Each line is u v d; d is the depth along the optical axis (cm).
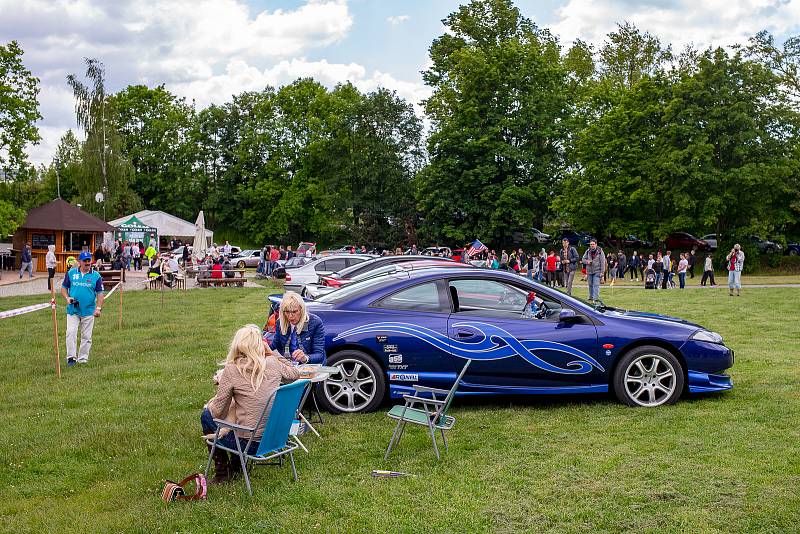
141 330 1567
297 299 743
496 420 770
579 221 5147
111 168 5997
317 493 550
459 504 525
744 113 4588
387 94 6450
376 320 812
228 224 7488
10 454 663
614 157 5069
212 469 613
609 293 2694
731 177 4550
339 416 790
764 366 1056
